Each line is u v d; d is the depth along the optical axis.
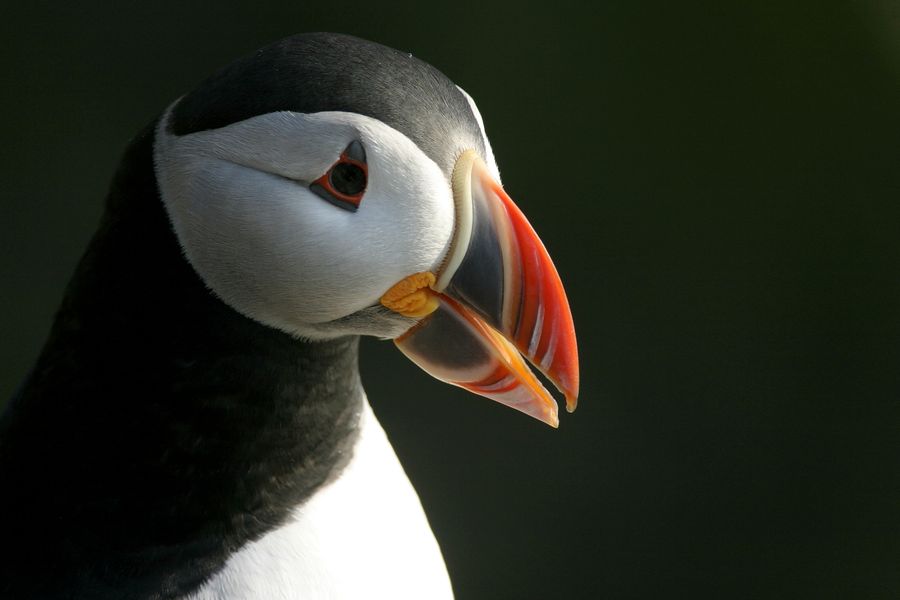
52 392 4.71
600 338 12.05
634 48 12.79
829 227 12.50
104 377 4.62
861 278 12.38
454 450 11.41
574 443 11.61
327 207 4.43
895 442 11.88
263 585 4.68
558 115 12.59
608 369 11.96
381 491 5.13
